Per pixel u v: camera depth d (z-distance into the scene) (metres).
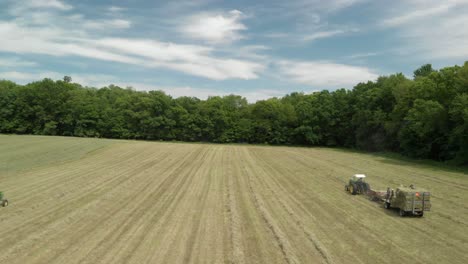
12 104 97.69
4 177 31.84
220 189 27.67
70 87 112.19
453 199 24.61
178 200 23.48
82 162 43.81
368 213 20.61
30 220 18.39
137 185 28.72
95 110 100.12
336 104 86.38
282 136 93.69
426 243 15.40
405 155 54.97
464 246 15.06
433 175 35.84
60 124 100.50
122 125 100.00
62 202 22.44
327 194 26.14
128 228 17.12
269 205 22.44
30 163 41.81
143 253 13.83
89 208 20.92
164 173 35.75
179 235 16.11
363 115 71.06
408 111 51.16
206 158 51.28
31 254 13.67
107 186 27.98
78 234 16.16
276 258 13.51
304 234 16.52
